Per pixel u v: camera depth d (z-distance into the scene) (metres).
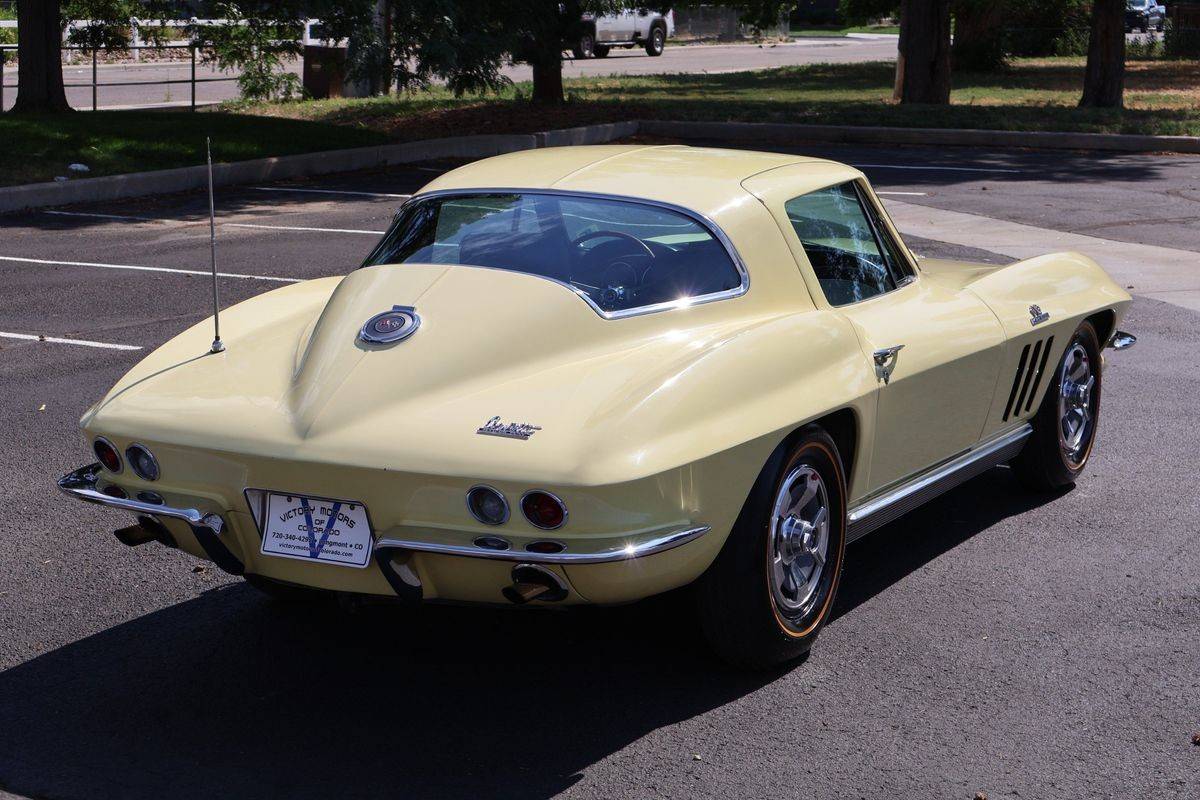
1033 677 4.16
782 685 4.11
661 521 3.51
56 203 14.30
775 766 3.61
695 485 3.58
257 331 4.48
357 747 3.74
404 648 4.41
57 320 9.16
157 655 4.36
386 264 4.39
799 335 4.09
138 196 15.02
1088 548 5.31
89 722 3.89
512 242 4.25
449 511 3.47
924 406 4.68
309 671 4.23
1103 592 4.86
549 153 5.07
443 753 3.70
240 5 21.59
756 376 3.86
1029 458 5.80
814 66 37.94
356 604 3.93
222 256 11.49
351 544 3.64
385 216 13.70
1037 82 31.70
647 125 21.27
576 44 22.80
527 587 3.52
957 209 14.02
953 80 32.41
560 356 3.83
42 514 5.67
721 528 3.77
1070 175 16.66
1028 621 4.60
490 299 3.95
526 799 3.45
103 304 9.63
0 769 3.60
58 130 16.98
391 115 21.84
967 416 5.04
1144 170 17.08
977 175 16.67
